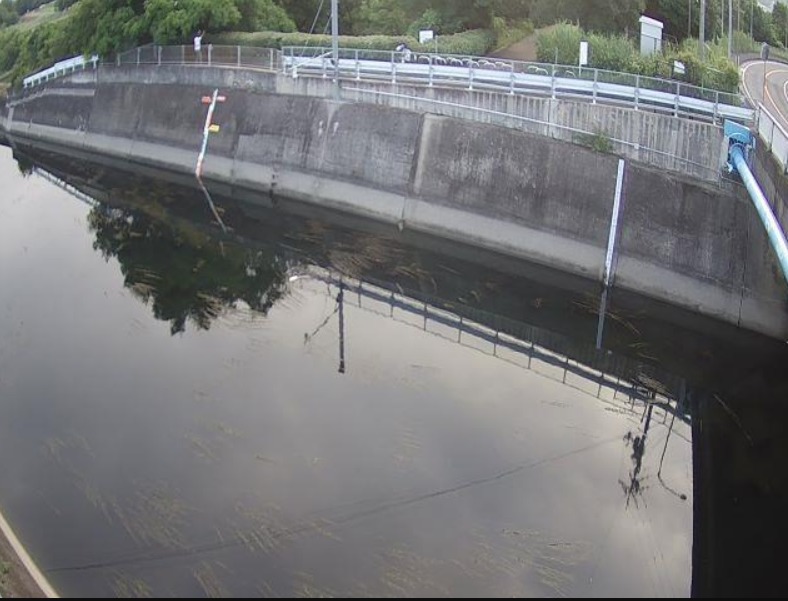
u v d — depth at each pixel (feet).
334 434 43.19
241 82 103.55
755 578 34.68
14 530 35.24
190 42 120.98
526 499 38.52
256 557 33.40
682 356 58.59
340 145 88.33
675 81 76.23
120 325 57.93
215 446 41.65
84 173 116.37
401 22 119.44
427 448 42.37
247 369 50.67
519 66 86.38
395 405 46.88
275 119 96.78
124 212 92.53
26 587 31.45
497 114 78.02
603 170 68.69
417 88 84.48
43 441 42.47
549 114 76.43
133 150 122.42
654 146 71.67
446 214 78.18
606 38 96.58
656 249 65.87
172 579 32.04
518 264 72.95
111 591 31.40
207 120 107.24
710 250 63.57
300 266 72.54
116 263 73.20
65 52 154.20
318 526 35.50
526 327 61.57
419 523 36.09
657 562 34.91
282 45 110.01
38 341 55.06
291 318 59.82
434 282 69.21
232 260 74.23
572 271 69.92
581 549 35.27
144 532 35.01
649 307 65.57
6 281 67.97
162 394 47.32
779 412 50.31
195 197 98.48
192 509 36.50
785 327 60.08
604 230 68.28
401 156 82.23
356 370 51.11
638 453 43.83
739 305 62.08
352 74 91.30
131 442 42.22
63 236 82.38
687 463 43.47
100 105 133.28
